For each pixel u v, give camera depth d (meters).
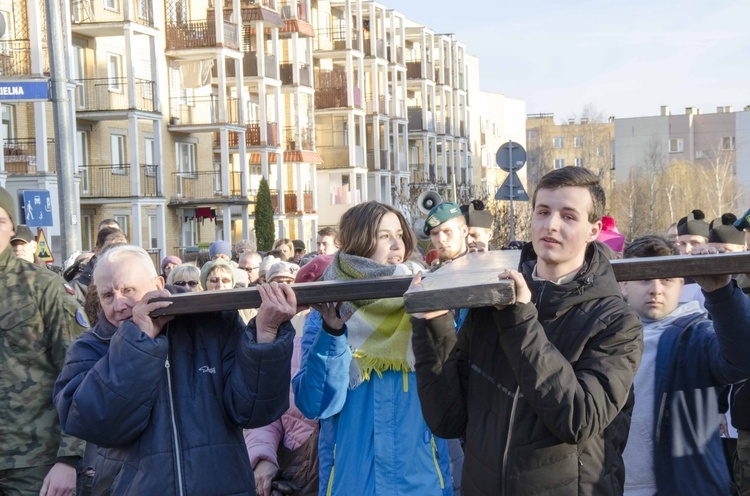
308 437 5.22
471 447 3.41
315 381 4.33
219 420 3.82
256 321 3.74
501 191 14.83
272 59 47.09
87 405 3.65
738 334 3.79
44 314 5.11
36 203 14.95
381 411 4.38
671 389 4.47
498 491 3.32
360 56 57.06
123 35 35.38
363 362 4.38
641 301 4.63
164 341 3.71
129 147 35.75
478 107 86.75
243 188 42.34
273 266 8.50
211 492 3.74
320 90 55.28
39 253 14.98
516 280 3.03
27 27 30.83
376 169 59.41
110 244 9.63
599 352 3.23
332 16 58.78
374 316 4.42
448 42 75.25
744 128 108.38
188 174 40.69
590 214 3.32
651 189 93.19
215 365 3.85
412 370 4.39
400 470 4.33
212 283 8.90
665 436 4.48
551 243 3.31
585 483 3.29
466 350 3.52
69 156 15.47
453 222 6.34
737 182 105.19
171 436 3.75
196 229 42.19
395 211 4.75
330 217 55.78
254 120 48.59
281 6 49.88
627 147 110.06
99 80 35.75
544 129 122.31
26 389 5.05
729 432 5.39
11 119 31.09
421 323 3.46
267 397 3.75
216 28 39.94
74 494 5.06
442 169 71.94
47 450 5.10
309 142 51.38
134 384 3.63
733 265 3.33
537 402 3.12
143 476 3.71
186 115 40.97
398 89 68.38
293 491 5.09
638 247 5.27
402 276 3.57
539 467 3.27
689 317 4.56
